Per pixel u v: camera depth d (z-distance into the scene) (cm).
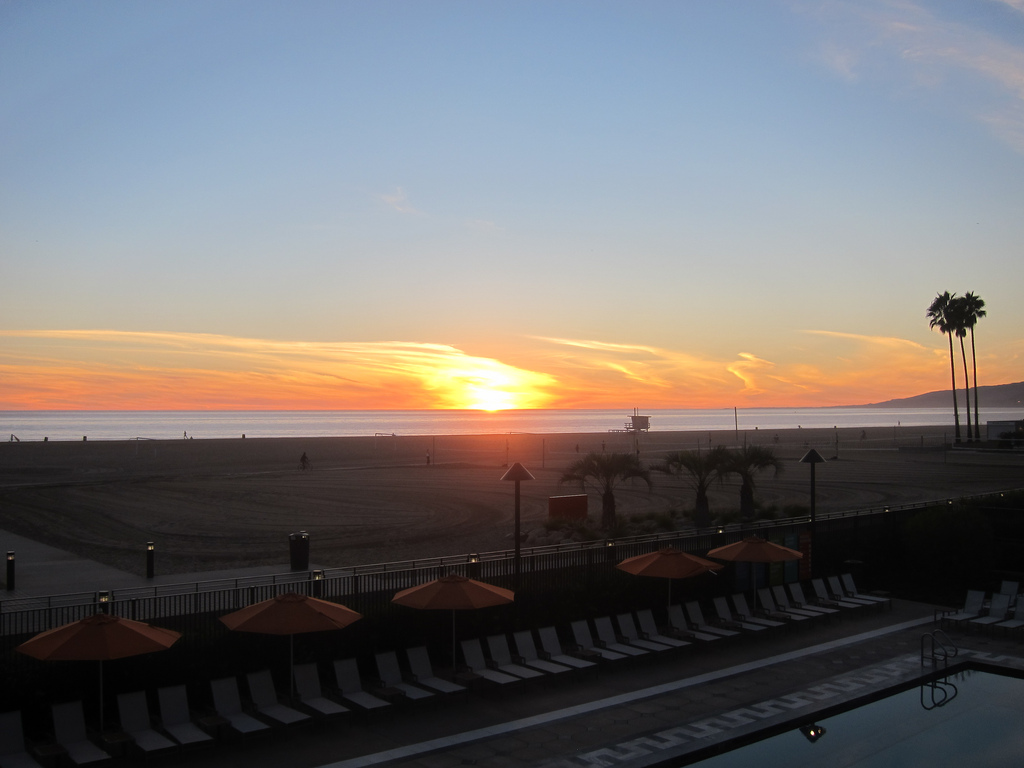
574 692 1506
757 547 1978
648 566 1795
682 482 5819
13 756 1128
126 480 5794
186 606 1669
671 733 1284
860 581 2597
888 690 1521
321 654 1516
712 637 1838
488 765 1164
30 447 10294
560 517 3475
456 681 1517
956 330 9825
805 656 1752
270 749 1226
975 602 2120
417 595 1483
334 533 3544
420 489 5384
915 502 4491
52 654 1109
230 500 4734
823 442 11556
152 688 1355
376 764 1168
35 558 2886
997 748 1276
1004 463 7400
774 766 1208
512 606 1758
